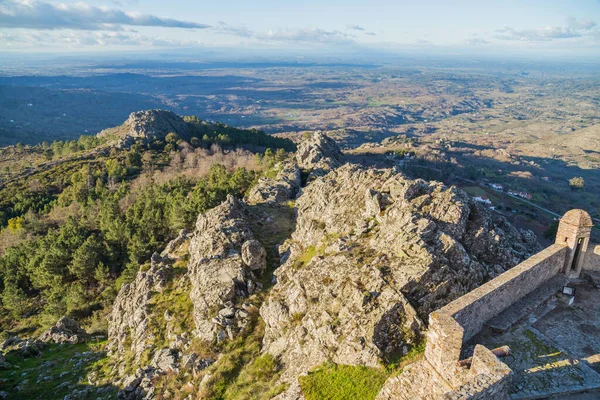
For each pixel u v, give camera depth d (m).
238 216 52.41
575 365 17.64
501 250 30.81
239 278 39.16
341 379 22.86
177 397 30.62
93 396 35.94
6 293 64.81
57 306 61.50
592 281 23.88
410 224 29.98
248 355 31.83
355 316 25.39
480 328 20.11
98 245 73.25
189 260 50.81
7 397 37.47
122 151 151.38
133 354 40.09
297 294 30.53
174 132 168.88
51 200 118.19
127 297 51.09
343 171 47.44
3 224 104.06
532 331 20.03
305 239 42.25
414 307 25.00
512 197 160.38
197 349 34.38
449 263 27.61
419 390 17.88
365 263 29.06
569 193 185.62
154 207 83.31
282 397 23.72
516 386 16.64
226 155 142.38
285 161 97.56
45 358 46.69
